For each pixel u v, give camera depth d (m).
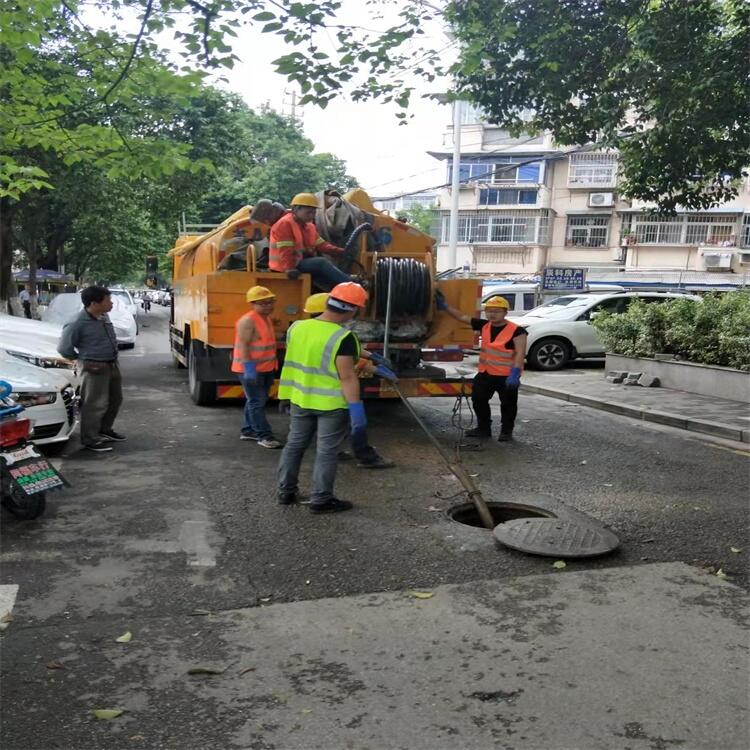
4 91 6.71
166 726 2.84
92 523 5.18
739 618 3.78
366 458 6.80
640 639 3.54
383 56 6.24
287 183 37.50
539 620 3.74
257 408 7.64
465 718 2.89
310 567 4.42
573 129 11.26
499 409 10.59
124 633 3.58
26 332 10.52
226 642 3.50
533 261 40.16
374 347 8.30
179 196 23.89
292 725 2.85
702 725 2.84
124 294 22.83
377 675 3.21
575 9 9.53
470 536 4.96
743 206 36.12
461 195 41.69
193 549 4.70
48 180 18.38
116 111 8.85
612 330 13.84
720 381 11.23
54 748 2.71
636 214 38.31
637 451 7.82
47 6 5.84
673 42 9.56
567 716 2.90
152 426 8.69
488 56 7.94
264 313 7.58
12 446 5.21
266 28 5.66
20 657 3.34
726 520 5.40
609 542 4.75
